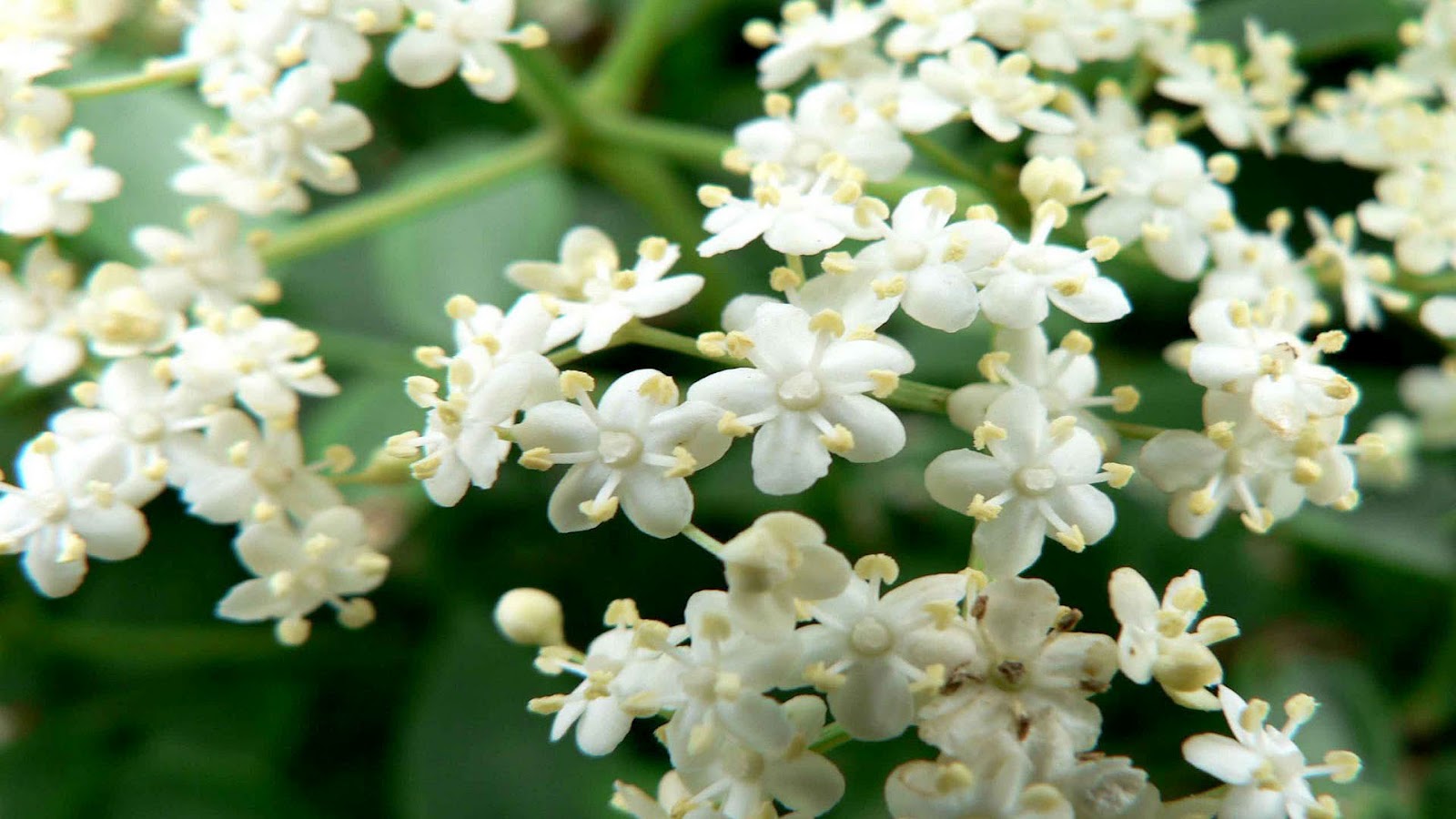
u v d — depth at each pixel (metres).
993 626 0.15
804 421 0.15
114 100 0.17
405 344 0.17
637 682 0.15
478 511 0.17
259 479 0.15
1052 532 0.15
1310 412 0.15
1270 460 0.15
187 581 0.17
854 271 0.15
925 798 0.15
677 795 0.15
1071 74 0.17
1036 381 0.15
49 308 0.16
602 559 0.17
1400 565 0.17
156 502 0.17
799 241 0.15
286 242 0.16
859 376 0.15
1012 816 0.14
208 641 0.17
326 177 0.16
